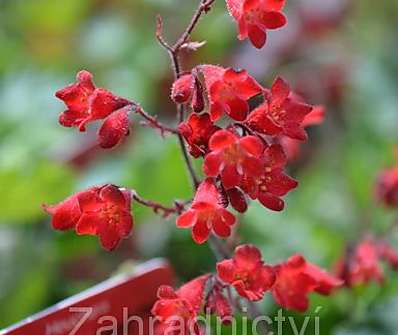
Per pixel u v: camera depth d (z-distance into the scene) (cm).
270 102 16
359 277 22
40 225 27
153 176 26
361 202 28
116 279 19
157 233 27
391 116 35
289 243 26
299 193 31
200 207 15
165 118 33
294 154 22
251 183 15
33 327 18
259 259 16
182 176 26
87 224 16
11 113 32
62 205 16
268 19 16
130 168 27
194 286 17
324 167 33
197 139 16
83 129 16
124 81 33
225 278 16
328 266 26
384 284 23
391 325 23
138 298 19
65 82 34
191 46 17
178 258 27
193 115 16
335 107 35
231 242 20
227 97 16
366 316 23
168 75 34
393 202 23
